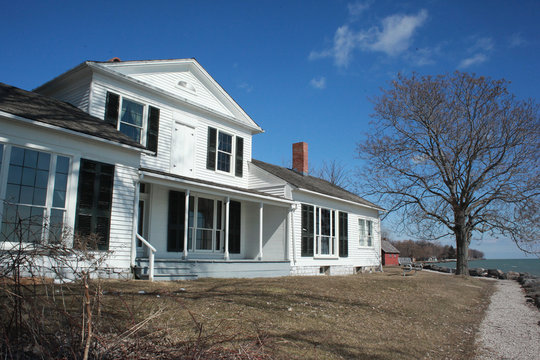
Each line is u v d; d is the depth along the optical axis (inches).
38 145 382.6
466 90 994.1
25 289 190.5
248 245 706.8
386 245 1903.3
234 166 689.0
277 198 657.6
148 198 541.0
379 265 1046.4
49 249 188.4
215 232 637.3
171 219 560.4
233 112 698.2
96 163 428.5
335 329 309.1
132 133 537.6
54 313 199.3
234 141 693.9
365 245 992.2
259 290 422.9
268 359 210.7
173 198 566.6
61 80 528.7
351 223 932.0
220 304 330.3
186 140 608.4
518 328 436.1
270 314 319.6
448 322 430.6
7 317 171.9
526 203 946.1
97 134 425.7
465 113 1000.2
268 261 634.2
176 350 195.0
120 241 441.7
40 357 168.7
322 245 805.9
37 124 376.8
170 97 584.4
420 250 3277.6
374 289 565.9
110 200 435.5
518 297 745.0
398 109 1055.0
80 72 507.8
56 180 394.9
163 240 546.9
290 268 688.4
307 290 465.7
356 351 266.4
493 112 970.7
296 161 985.5
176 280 462.6
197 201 609.6
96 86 504.1
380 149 1074.1
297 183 738.8
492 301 668.1
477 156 997.8
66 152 402.9
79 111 486.6
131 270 447.5
